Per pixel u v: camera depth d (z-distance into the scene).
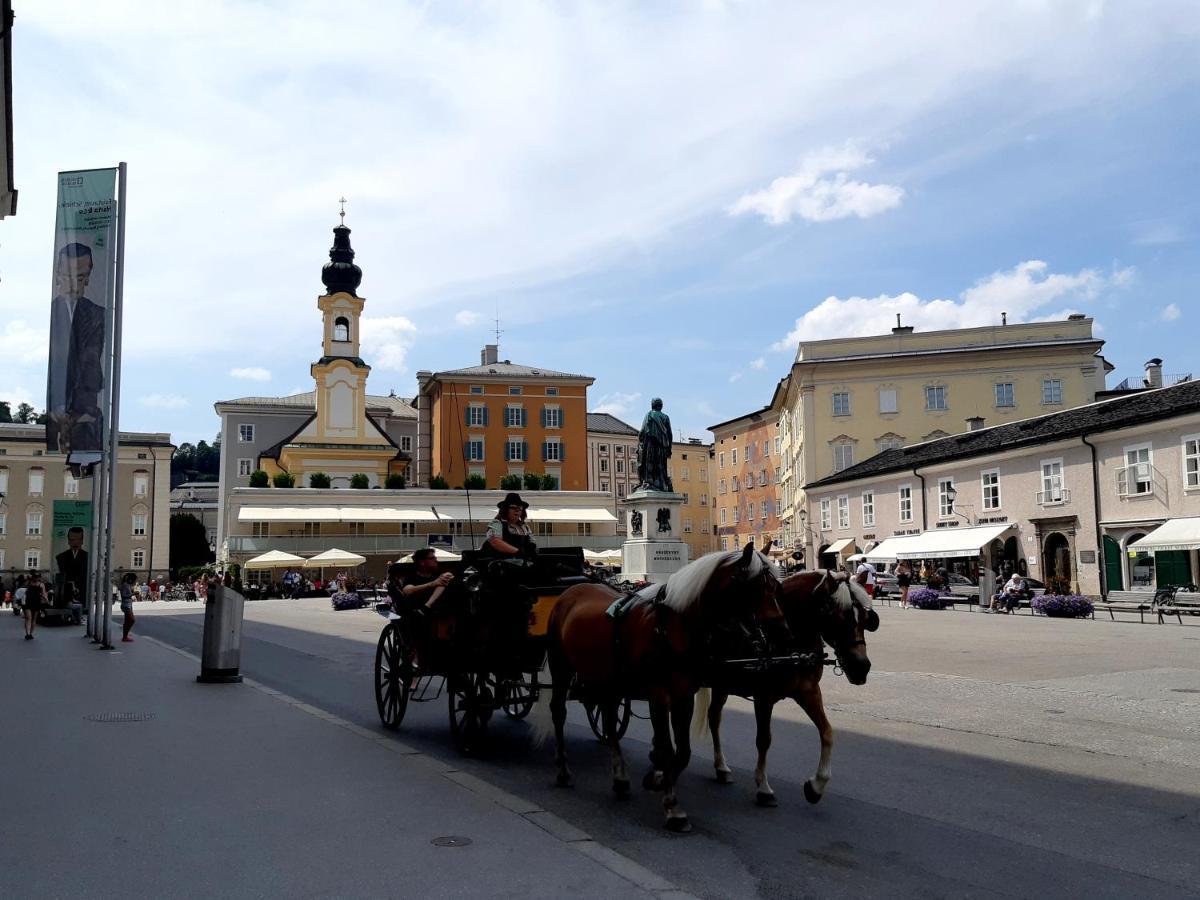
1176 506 34.44
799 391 68.62
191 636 26.67
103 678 15.16
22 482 83.12
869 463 57.56
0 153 25.25
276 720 10.98
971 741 10.11
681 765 6.84
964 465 46.03
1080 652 18.80
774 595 7.12
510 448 89.19
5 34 20.34
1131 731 10.56
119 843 6.11
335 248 86.44
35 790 7.52
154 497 86.12
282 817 6.75
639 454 35.88
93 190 20.28
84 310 20.06
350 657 19.92
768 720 7.55
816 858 6.18
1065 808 7.41
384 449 81.56
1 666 17.08
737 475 96.81
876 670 16.17
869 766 8.92
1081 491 38.88
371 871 5.59
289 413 96.44
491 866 5.69
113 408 21.25
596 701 8.28
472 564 9.64
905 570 47.50
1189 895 5.54
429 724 11.56
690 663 6.88
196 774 8.12
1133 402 39.56
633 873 5.59
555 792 8.01
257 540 64.06
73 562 30.92
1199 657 17.72
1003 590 34.94
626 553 35.56
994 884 5.70
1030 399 65.62
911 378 66.62
